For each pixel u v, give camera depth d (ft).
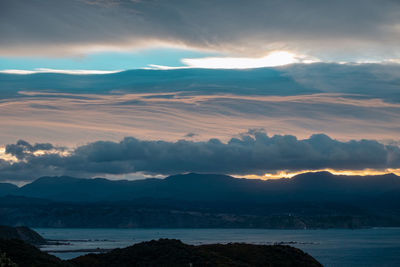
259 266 302.66
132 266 291.79
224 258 299.79
